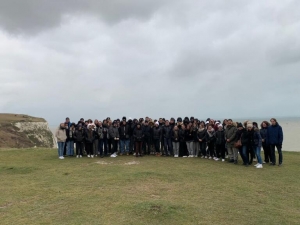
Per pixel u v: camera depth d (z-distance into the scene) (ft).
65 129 55.47
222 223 21.43
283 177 37.06
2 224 21.20
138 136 53.93
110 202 25.82
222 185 32.68
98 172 39.88
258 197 28.40
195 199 27.07
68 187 31.86
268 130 46.06
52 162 50.06
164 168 42.57
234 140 46.57
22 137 216.74
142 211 23.08
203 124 53.57
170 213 22.80
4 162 51.06
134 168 42.50
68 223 21.15
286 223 21.71
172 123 56.13
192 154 54.75
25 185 33.32
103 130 54.60
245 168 43.14
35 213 23.48
